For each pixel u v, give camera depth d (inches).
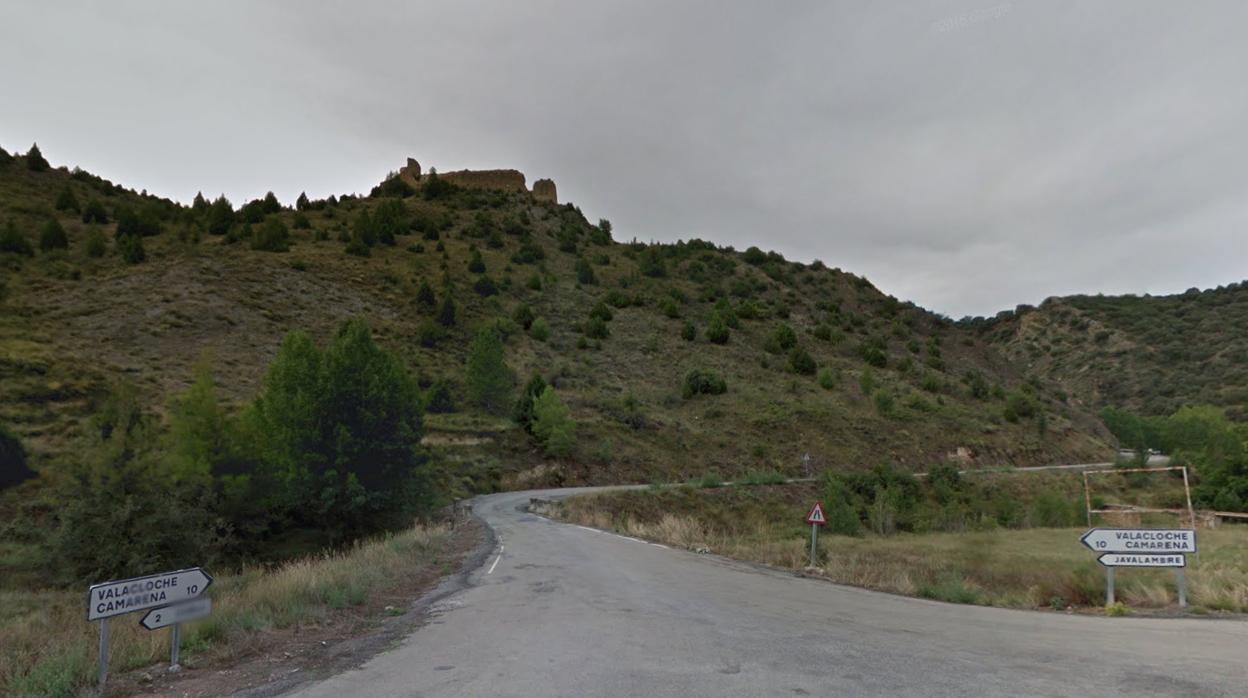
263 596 386.0
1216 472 1590.8
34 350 1588.3
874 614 366.3
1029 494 1889.8
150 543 754.2
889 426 2514.8
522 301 3513.8
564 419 1998.0
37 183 3929.6
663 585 469.7
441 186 6067.9
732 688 212.1
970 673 229.0
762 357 3208.7
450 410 2159.2
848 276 5836.6
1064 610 408.2
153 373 1653.5
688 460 2132.1
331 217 4643.2
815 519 602.5
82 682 240.7
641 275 4537.4
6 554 821.2
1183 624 342.3
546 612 366.3
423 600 430.6
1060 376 4731.8
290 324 2316.7
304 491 951.6
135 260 2586.1
